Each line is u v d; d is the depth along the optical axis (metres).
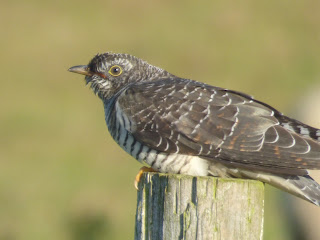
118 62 8.34
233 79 20.36
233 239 6.12
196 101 7.26
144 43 21.52
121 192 14.52
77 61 20.30
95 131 17.16
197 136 7.09
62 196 14.43
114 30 22.03
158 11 23.52
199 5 24.17
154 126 7.25
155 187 6.31
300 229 11.63
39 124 17.45
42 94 18.75
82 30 21.94
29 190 14.68
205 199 6.11
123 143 7.50
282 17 23.86
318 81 20.58
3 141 16.70
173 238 6.18
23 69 19.95
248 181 6.16
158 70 8.50
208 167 7.15
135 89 7.62
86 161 15.82
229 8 24.12
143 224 6.36
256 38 22.52
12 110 17.89
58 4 23.62
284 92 20.06
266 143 6.98
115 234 12.78
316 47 22.47
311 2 25.14
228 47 21.83
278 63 21.52
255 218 6.15
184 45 21.62
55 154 16.12
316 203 6.95
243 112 7.15
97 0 23.67
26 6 23.06
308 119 11.34
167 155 7.19
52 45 20.97
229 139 7.03
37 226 13.23
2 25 21.84
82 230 12.87
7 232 13.15
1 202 14.17
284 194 12.02
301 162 6.88
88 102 18.53
